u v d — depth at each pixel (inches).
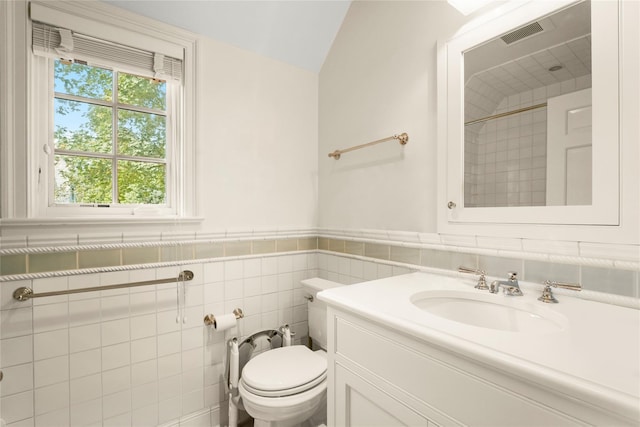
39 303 49.8
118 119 59.9
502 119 46.0
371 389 36.0
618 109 35.1
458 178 50.6
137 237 58.0
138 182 61.9
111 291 55.6
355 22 72.0
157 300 60.1
